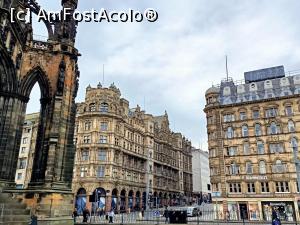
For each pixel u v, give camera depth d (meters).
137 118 89.31
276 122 54.81
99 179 67.88
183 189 117.00
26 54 28.86
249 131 56.44
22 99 28.12
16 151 26.97
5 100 26.89
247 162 55.28
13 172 26.48
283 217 50.22
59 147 26.98
